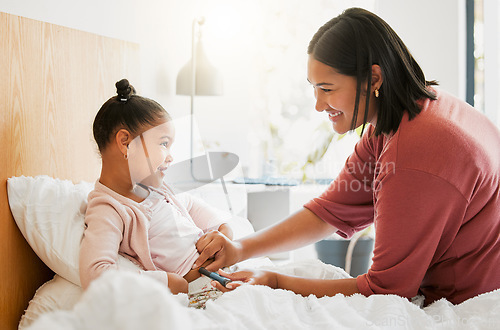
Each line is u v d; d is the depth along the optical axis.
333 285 0.98
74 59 1.27
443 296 1.00
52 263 1.02
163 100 2.07
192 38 2.12
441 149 0.89
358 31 0.95
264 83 2.46
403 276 0.92
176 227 1.12
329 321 0.80
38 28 1.14
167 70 2.10
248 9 2.43
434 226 0.90
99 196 1.08
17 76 1.07
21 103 1.08
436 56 2.48
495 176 0.93
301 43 2.45
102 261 0.96
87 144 1.33
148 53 1.93
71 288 1.02
